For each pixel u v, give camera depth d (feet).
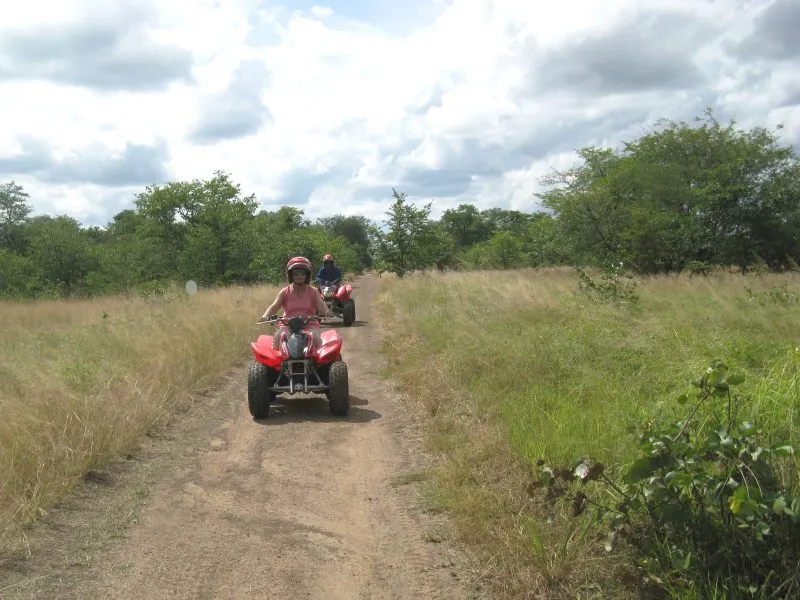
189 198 138.00
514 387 23.85
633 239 93.66
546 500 12.66
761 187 93.50
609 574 11.98
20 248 195.72
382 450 21.02
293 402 27.99
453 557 13.53
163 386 27.20
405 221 112.27
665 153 109.81
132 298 71.26
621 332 28.25
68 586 12.62
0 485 15.92
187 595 12.37
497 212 344.90
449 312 42.91
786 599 9.93
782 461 12.37
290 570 13.30
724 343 24.45
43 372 26.27
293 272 27.25
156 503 16.84
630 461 15.05
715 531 11.12
